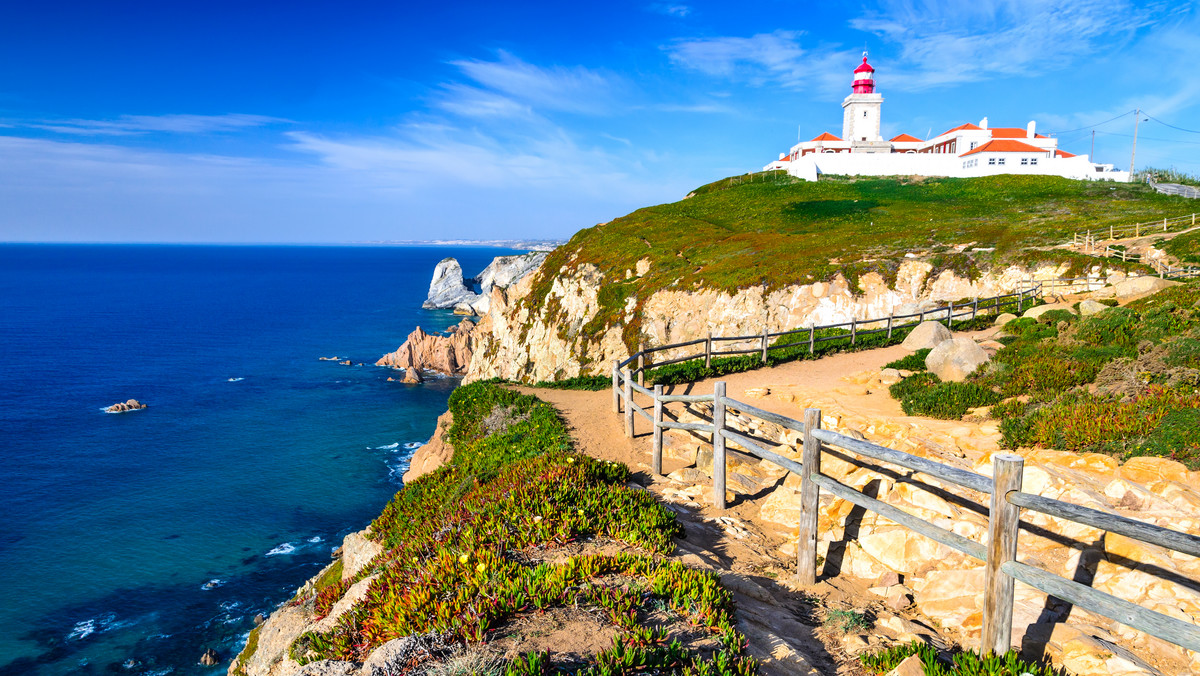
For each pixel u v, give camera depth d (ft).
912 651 18.76
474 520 25.58
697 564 23.12
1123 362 41.57
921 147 337.52
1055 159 280.51
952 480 19.11
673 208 263.70
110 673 74.18
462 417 66.49
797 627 21.20
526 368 183.21
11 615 84.02
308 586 42.45
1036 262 116.88
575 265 188.34
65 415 170.30
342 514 114.21
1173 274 95.81
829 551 28.12
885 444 36.42
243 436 154.51
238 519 111.55
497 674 14.80
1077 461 28.94
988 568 17.89
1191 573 21.21
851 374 61.11
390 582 21.94
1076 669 18.67
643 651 15.62
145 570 95.04
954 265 125.29
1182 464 26.66
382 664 15.25
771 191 272.31
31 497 118.83
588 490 28.76
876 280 128.98
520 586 19.07
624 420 51.85
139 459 138.72
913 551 26.17
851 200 238.89
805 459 24.61
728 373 68.54
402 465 137.28
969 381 48.26
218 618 84.17
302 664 21.20
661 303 151.33
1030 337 59.47
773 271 139.74
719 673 15.60
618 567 21.24
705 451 38.17
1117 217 162.09
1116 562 22.67
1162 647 19.26
